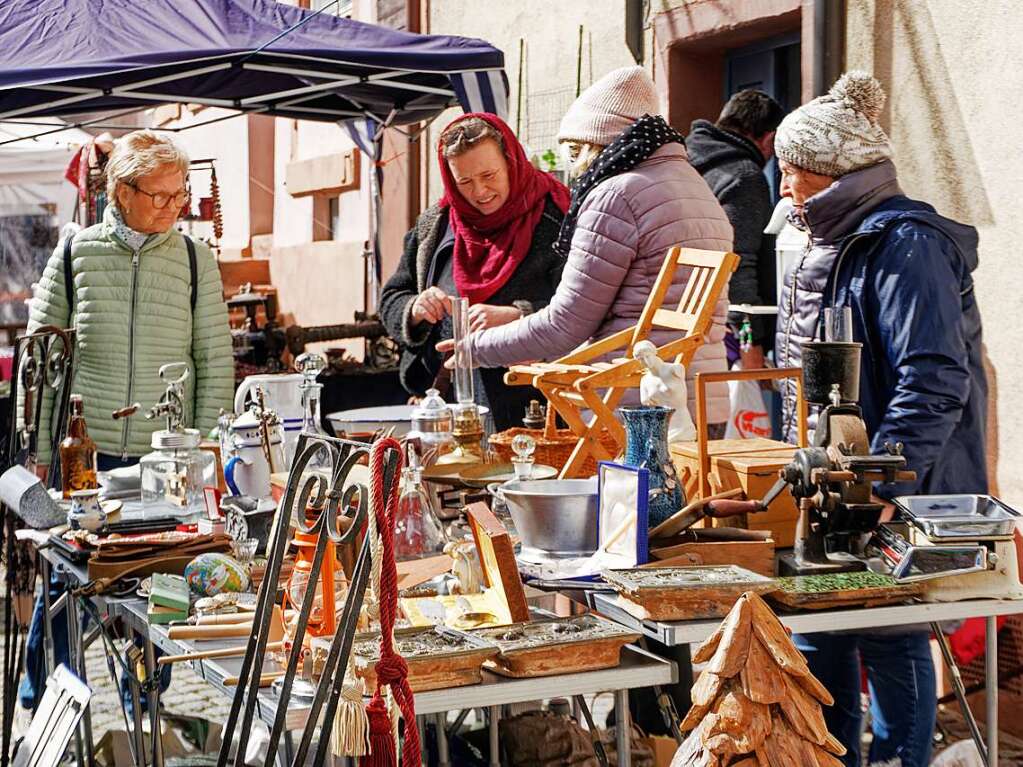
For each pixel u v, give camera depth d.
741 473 2.94
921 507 2.71
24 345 4.23
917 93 4.90
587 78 7.12
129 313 4.54
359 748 1.93
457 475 3.35
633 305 3.89
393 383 8.00
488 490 3.24
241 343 8.09
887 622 2.57
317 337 8.11
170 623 2.71
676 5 6.34
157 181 4.47
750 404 4.82
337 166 10.72
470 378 3.58
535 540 2.96
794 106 6.08
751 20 5.81
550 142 7.46
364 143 8.25
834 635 3.24
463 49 6.25
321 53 5.92
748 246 5.19
